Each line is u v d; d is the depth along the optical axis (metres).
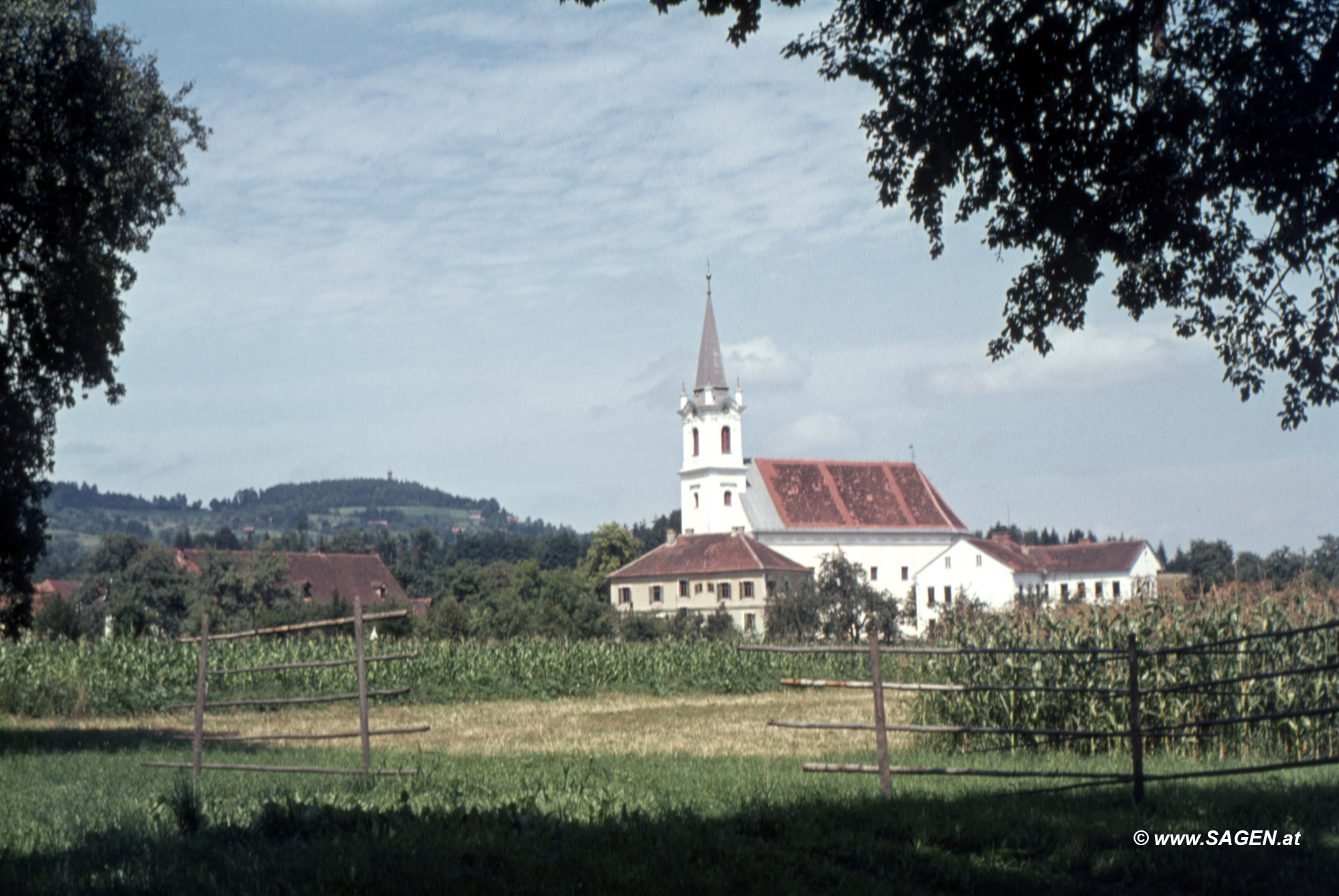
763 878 7.62
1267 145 11.95
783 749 18.08
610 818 9.62
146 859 8.17
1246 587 19.17
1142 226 12.75
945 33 12.23
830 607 71.81
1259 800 10.61
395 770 12.68
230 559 93.88
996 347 13.81
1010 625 20.39
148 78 21.48
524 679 37.12
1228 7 12.05
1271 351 13.73
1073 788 11.34
